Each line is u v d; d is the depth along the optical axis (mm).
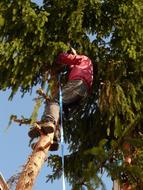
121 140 5773
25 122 9906
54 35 10906
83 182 5766
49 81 10695
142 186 6746
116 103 10734
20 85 10617
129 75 11156
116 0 11195
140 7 11148
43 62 10578
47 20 10531
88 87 10523
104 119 11234
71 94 10266
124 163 5707
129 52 10867
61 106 10102
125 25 11102
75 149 11781
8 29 10789
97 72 11305
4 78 10680
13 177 9555
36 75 10898
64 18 10945
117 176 5746
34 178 9672
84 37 11195
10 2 10766
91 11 11242
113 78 10969
